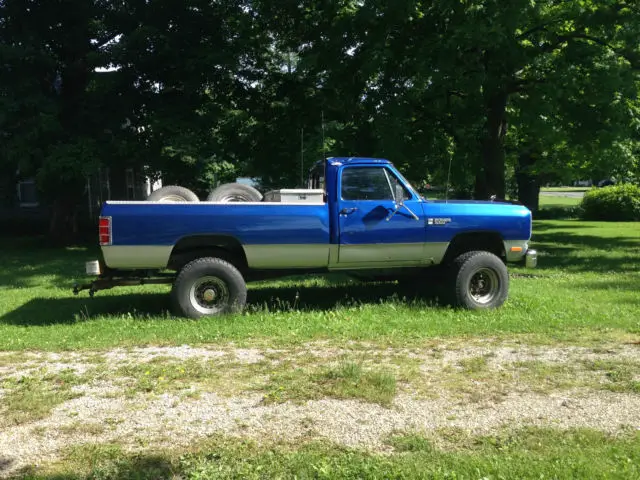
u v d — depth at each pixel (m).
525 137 21.55
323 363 5.48
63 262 13.51
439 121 15.58
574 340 6.28
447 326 6.82
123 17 14.76
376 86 14.48
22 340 6.34
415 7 12.83
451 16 12.92
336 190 7.60
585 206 33.78
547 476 3.22
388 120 13.72
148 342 6.24
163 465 3.48
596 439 3.75
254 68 16.36
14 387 4.89
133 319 7.39
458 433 3.90
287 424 4.07
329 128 15.42
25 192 21.02
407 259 7.90
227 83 15.68
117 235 7.03
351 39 13.82
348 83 13.94
